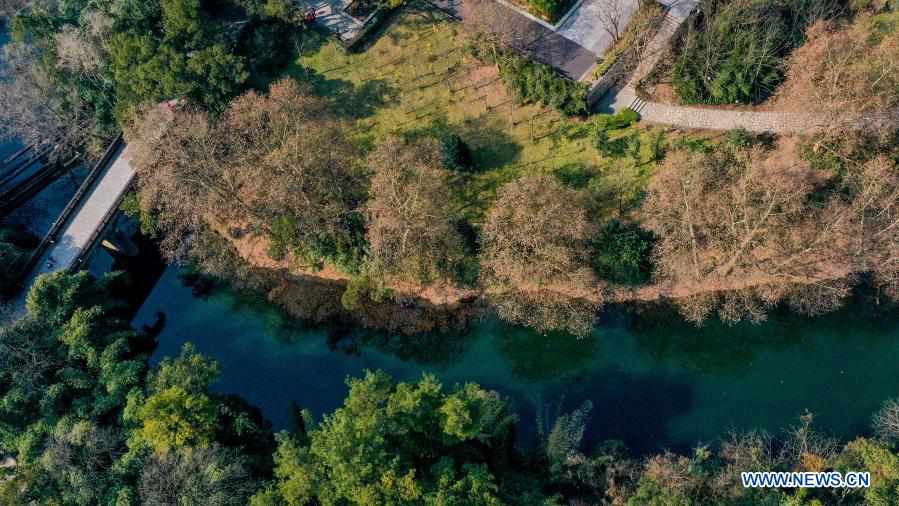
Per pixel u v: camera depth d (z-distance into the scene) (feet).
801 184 255.70
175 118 286.66
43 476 241.14
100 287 286.05
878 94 261.65
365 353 286.05
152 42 298.35
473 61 315.37
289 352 289.53
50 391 253.85
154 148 283.59
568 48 309.63
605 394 267.80
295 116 285.84
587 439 259.80
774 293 272.10
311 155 281.95
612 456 237.25
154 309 302.45
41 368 258.57
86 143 333.83
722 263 277.64
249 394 282.56
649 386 267.80
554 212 260.01
